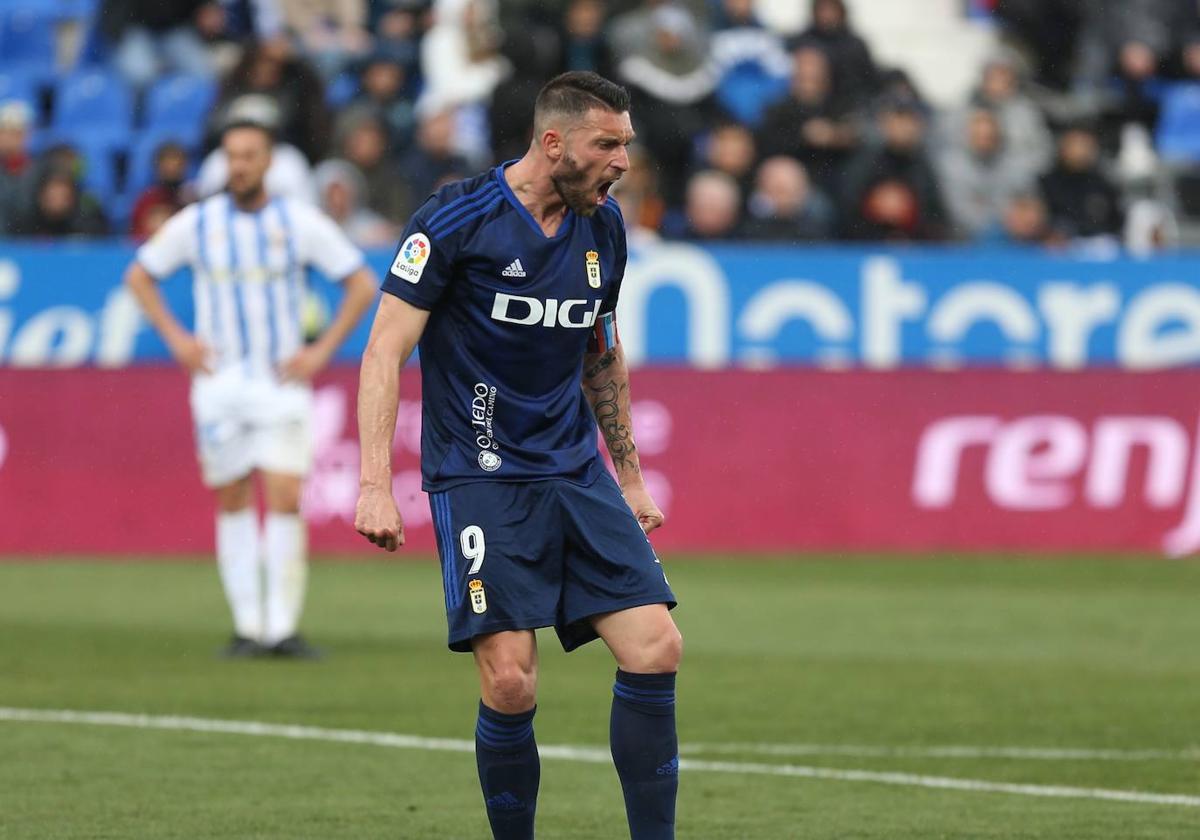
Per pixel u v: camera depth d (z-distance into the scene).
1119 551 49.88
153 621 37.59
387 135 58.84
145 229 57.56
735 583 43.94
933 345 52.66
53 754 23.28
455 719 26.16
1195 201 65.25
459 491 16.09
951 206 61.16
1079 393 50.16
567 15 61.06
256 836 18.64
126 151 64.31
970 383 50.25
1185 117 66.56
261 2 66.88
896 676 30.91
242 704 27.42
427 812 19.89
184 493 49.44
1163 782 21.89
